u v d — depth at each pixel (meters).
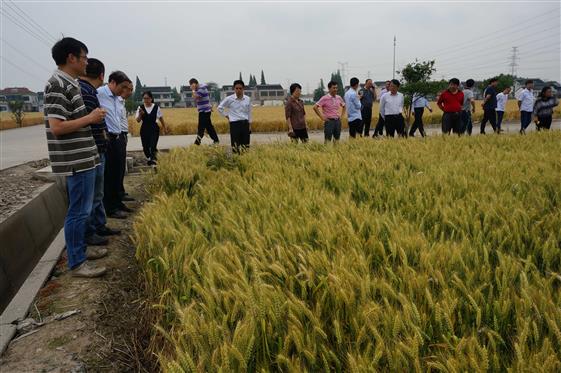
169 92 102.62
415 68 13.00
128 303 2.94
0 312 3.22
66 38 3.05
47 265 3.61
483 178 4.24
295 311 1.88
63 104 2.99
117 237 4.27
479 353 1.60
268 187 4.23
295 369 1.51
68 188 3.27
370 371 1.45
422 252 2.29
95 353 2.37
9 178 6.55
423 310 1.90
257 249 2.49
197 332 1.79
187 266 2.35
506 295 1.93
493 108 11.61
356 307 1.93
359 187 4.16
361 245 2.55
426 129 19.69
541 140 7.15
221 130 19.25
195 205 3.89
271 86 109.06
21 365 2.26
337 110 8.93
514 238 2.72
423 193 3.83
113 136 4.87
